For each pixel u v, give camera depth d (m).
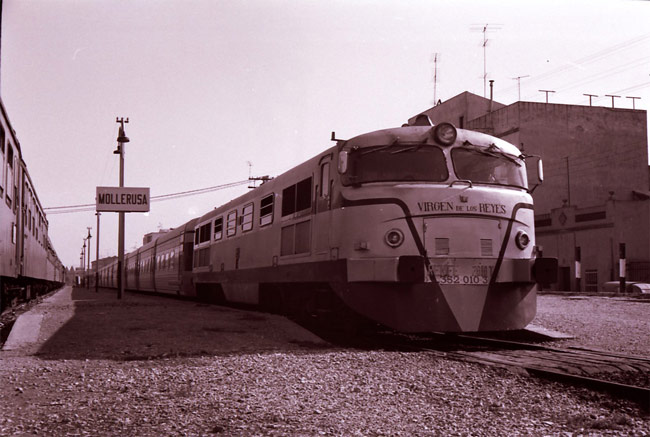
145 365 7.44
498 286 9.46
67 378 6.67
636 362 7.62
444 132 9.85
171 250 26.34
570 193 39.00
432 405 5.50
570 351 8.82
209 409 5.28
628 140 40.41
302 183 11.88
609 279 33.03
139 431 4.66
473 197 9.55
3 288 15.25
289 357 7.89
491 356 8.05
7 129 12.21
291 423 4.86
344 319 10.77
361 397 5.75
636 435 4.55
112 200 24.30
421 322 9.02
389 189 9.45
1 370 7.11
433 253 9.22
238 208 16.59
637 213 32.34
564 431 4.68
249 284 14.97
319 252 10.69
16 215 14.22
